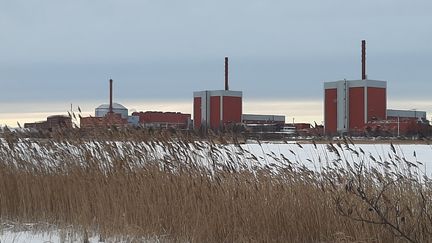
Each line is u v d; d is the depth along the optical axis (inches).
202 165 374.9
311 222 333.4
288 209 338.3
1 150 457.1
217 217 346.3
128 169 397.7
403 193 306.2
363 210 304.8
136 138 408.2
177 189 366.3
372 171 336.5
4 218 418.0
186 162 377.4
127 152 407.2
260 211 339.3
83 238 347.3
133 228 359.9
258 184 354.0
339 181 328.5
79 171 414.0
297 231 333.4
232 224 343.9
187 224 352.2
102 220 369.7
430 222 277.1
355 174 329.1
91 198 396.2
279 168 365.7
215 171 364.2
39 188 421.1
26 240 342.3
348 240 301.4
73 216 389.4
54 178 420.2
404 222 277.0
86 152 424.8
